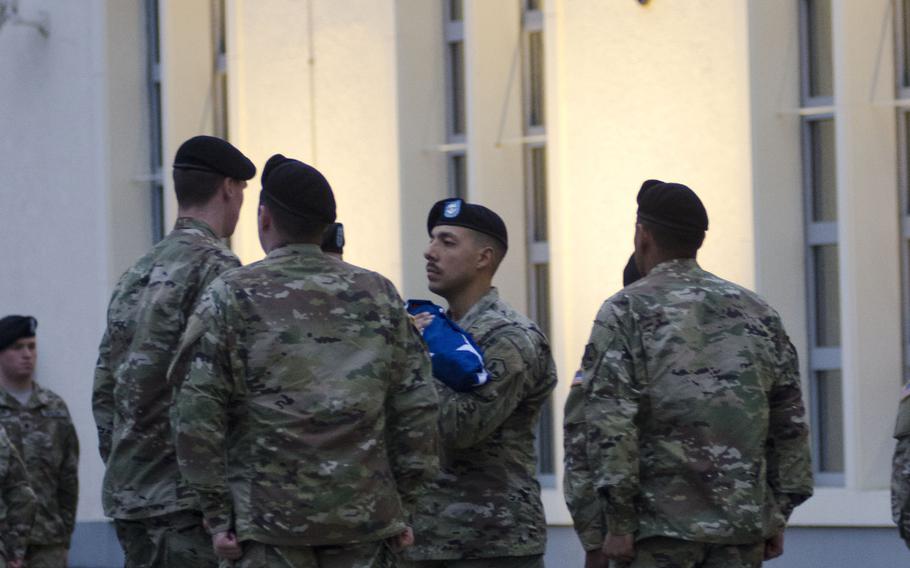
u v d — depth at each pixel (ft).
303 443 23.15
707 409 25.95
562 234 48.21
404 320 24.45
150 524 28.17
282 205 23.89
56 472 45.96
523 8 51.44
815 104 45.29
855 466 42.63
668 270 26.84
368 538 23.41
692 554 25.98
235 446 23.45
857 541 42.47
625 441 25.73
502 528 28.96
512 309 30.17
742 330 26.50
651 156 47.06
